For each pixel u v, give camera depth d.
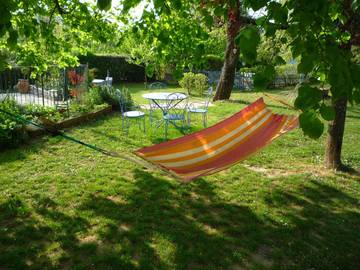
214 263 3.61
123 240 3.95
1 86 12.58
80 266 3.46
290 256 3.79
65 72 11.64
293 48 1.90
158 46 4.31
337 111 6.28
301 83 1.80
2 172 5.78
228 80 14.86
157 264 3.54
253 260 3.70
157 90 19.42
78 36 6.45
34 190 5.17
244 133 4.65
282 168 6.55
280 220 4.54
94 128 9.02
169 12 3.16
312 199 5.24
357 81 1.68
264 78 1.85
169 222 4.36
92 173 5.91
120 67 24.25
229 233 4.20
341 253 3.88
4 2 2.54
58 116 9.23
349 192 5.52
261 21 1.95
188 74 17.92
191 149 4.21
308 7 1.79
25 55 6.25
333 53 1.69
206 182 5.72
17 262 3.49
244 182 5.78
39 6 5.25
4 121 7.18
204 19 2.90
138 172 6.04
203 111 9.47
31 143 7.40
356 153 7.48
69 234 4.04
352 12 2.36
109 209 4.67
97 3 2.07
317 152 7.53
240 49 1.78
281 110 12.62
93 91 11.74
